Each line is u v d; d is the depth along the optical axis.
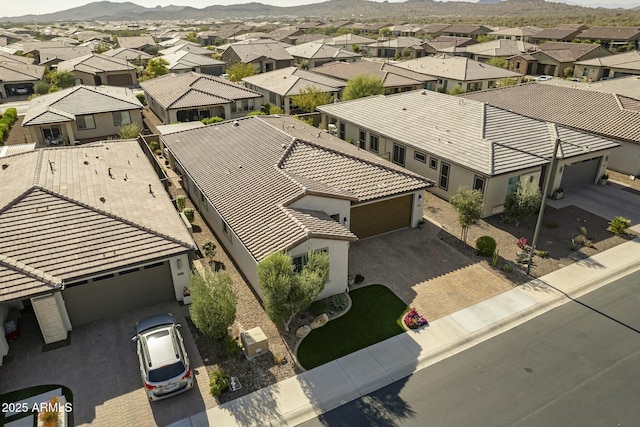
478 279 19.84
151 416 13.23
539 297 18.58
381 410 13.41
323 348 15.89
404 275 20.19
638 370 14.77
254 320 17.33
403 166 31.12
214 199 22.02
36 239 16.50
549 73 73.38
